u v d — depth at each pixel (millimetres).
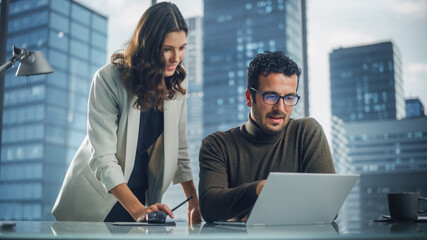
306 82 3746
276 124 1512
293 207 1026
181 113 1748
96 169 1522
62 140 12477
